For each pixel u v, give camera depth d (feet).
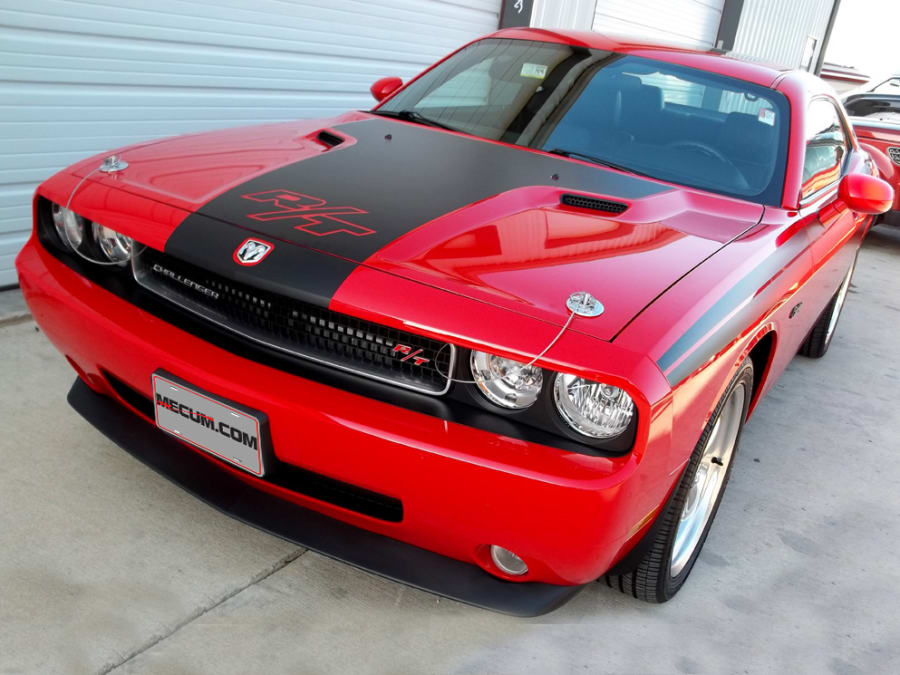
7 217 10.73
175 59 12.34
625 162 7.81
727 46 33.32
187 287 5.82
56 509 6.68
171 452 6.35
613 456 4.74
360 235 5.51
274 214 5.73
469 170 6.97
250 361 5.36
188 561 6.35
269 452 5.31
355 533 5.74
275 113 14.51
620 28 25.41
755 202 7.68
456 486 4.82
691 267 5.81
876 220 23.56
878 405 12.27
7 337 9.52
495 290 5.02
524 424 4.91
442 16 17.83
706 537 7.34
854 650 6.65
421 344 5.02
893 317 17.42
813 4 42.27
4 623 5.45
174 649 5.47
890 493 9.53
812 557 7.93
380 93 10.04
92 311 5.93
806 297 8.33
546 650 6.02
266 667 5.43
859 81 65.92
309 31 14.56
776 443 10.39
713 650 6.35
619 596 6.82
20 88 10.44
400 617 6.13
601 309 4.96
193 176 6.40
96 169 6.63
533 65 9.02
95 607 5.73
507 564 5.42
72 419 8.00
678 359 4.88
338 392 5.12
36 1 10.28
